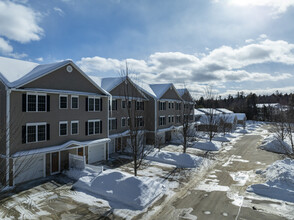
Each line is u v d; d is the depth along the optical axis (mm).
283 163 17266
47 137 16844
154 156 22422
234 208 11539
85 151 20359
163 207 11695
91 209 11422
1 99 15102
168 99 33875
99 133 21953
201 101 79312
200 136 39156
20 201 12336
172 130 35719
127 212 11125
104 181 13945
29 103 15695
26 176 15508
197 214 10898
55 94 17578
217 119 37594
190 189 14320
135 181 13281
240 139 39562
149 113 30516
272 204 12000
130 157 23312
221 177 16953
